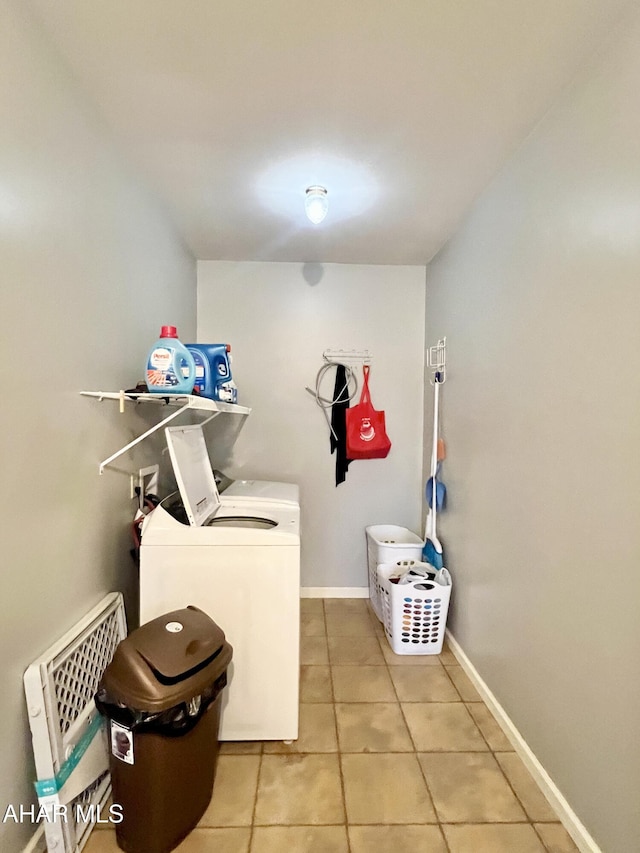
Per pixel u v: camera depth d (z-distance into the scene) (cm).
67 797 133
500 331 206
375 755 183
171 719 134
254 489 278
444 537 283
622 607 129
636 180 124
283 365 330
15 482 125
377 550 303
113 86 154
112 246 183
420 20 128
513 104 163
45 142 136
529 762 175
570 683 152
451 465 271
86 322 163
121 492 196
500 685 203
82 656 153
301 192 226
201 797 151
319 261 326
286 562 184
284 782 168
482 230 225
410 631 259
